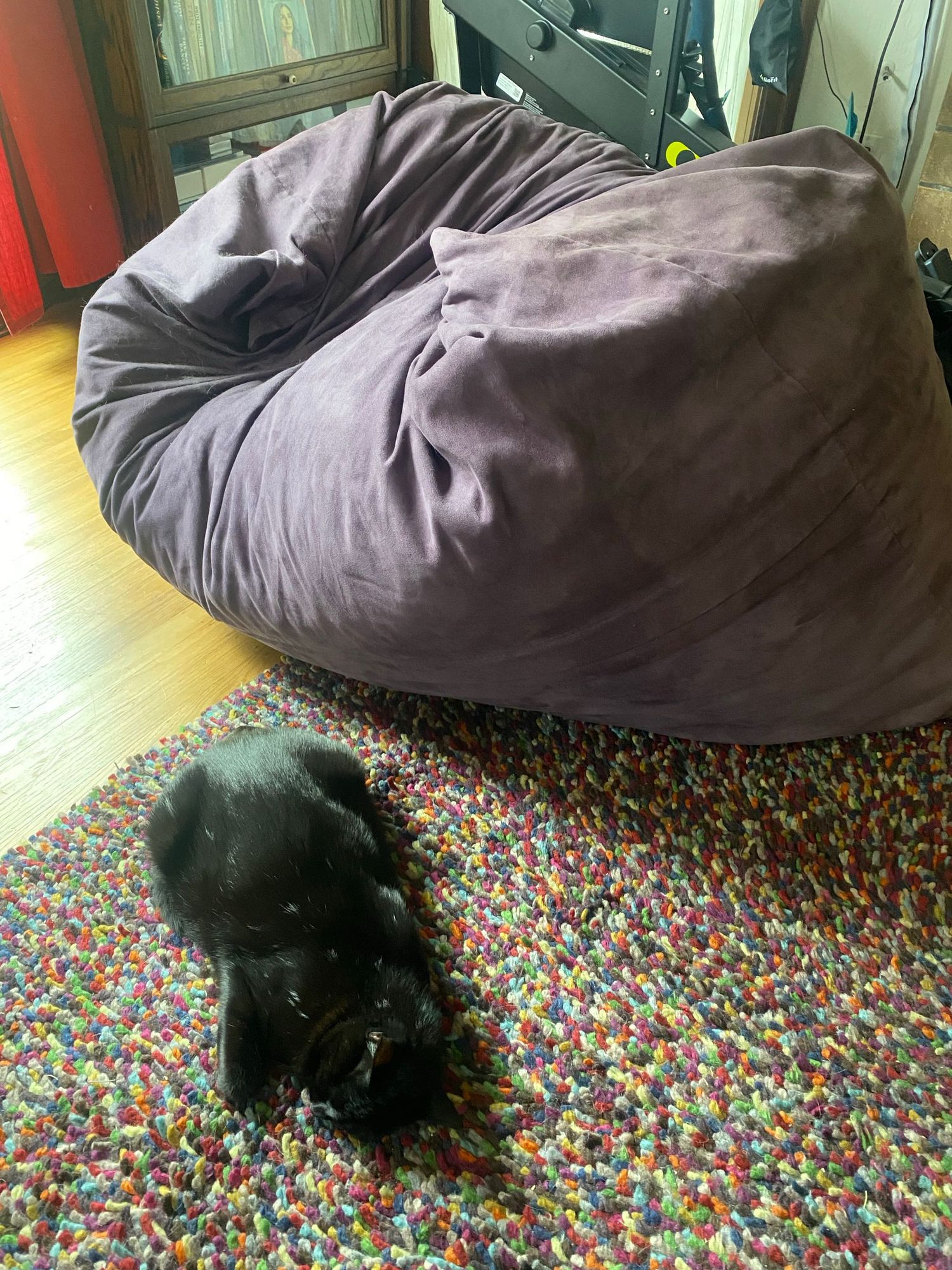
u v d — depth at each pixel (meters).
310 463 1.02
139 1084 0.86
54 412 1.87
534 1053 0.88
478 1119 0.83
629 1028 0.89
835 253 0.86
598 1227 0.76
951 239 2.17
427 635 0.96
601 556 0.84
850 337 0.85
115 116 1.99
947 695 1.07
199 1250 0.75
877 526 0.89
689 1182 0.78
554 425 0.78
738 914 0.99
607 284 0.84
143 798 1.12
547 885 1.02
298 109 2.30
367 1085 0.76
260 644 1.38
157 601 1.45
